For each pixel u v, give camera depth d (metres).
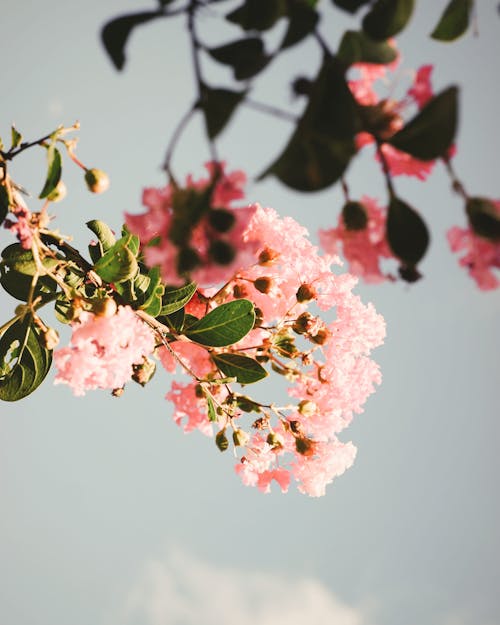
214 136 0.55
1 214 0.73
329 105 0.55
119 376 0.78
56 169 0.72
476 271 0.60
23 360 0.83
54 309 0.82
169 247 0.65
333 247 0.65
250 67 0.60
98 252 0.83
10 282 0.82
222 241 0.62
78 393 0.77
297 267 0.84
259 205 0.84
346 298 0.86
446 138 0.56
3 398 0.83
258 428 0.86
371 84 0.65
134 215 0.70
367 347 0.87
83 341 0.77
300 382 0.86
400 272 0.65
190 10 0.59
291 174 0.55
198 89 0.56
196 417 0.85
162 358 0.85
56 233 0.77
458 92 0.55
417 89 0.63
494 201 0.57
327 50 0.57
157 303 0.80
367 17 0.61
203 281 0.65
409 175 0.65
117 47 0.63
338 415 0.86
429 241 0.58
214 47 0.60
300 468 0.87
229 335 0.82
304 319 0.84
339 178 0.55
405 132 0.57
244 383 0.84
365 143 0.64
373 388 0.87
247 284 0.85
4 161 0.73
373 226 0.65
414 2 0.61
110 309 0.77
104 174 0.73
